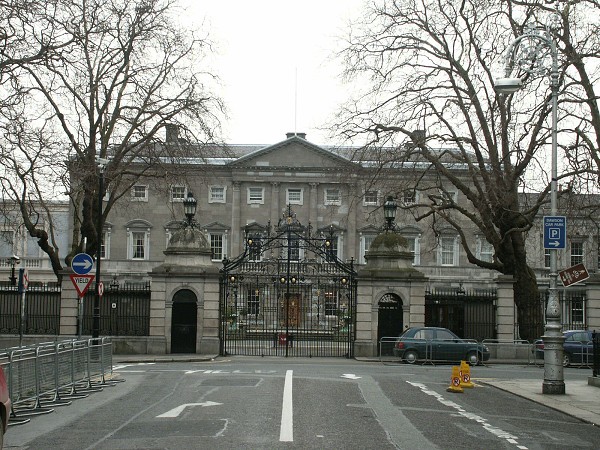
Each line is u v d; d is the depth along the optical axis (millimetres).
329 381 24172
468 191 39625
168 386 22406
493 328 40406
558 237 22531
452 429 14961
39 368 17766
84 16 37812
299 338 46250
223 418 15633
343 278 39406
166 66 41188
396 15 39562
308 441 13031
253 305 58906
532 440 14016
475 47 38031
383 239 39375
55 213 91812
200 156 41281
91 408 17609
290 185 90812
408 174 42250
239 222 90312
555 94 22938
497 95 36938
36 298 39000
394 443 13109
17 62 30516
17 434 13969
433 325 40438
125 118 40719
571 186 34469
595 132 36031
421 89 39125
